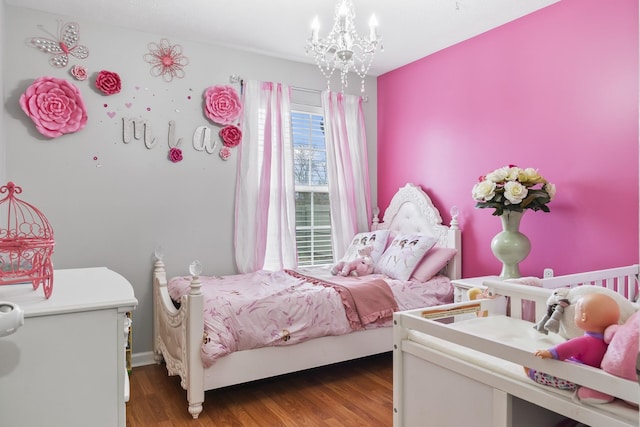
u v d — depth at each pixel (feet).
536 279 6.54
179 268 10.41
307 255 12.26
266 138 11.18
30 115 8.65
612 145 7.57
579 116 8.07
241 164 11.00
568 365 3.54
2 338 3.39
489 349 4.16
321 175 12.52
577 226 8.11
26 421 3.47
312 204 12.32
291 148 11.59
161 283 9.37
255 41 10.50
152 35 10.06
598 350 3.58
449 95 10.78
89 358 3.67
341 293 8.67
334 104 12.26
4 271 3.71
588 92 7.92
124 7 8.77
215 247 10.82
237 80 11.06
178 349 7.79
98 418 3.70
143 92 9.98
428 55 11.37
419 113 11.70
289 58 11.70
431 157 11.33
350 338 8.64
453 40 10.36
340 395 8.14
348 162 12.34
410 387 5.15
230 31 9.93
